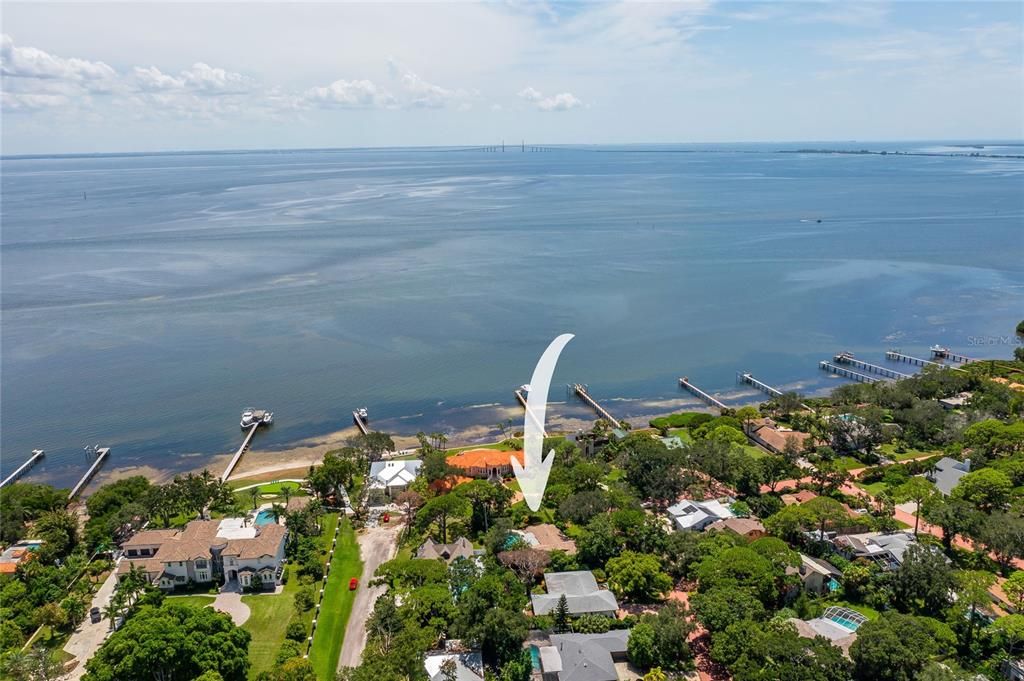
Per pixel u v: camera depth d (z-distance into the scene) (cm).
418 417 17562
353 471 13300
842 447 14812
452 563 9900
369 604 9825
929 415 15538
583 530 10931
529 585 9844
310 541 11250
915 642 7662
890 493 12206
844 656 7838
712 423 15812
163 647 7694
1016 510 10988
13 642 8769
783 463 12762
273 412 17862
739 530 10906
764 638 7881
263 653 8769
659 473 12469
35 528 11806
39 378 19962
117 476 14788
